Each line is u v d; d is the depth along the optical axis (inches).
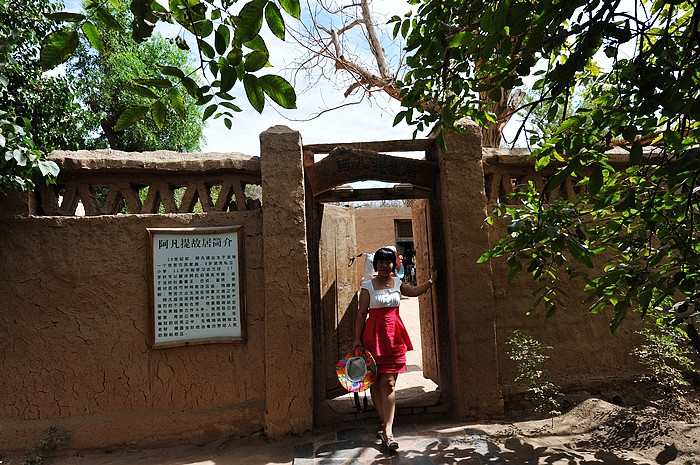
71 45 56.2
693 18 73.6
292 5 54.2
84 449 158.2
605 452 138.3
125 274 165.5
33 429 156.9
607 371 179.6
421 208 197.9
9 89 173.6
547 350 177.5
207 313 166.1
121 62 444.5
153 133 472.4
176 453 155.4
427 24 104.0
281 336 163.5
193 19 60.4
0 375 159.5
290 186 168.4
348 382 153.9
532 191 125.6
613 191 105.7
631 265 101.7
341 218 197.6
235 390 167.0
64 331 162.4
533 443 146.3
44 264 163.2
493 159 181.0
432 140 180.5
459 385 167.2
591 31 73.8
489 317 168.6
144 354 164.2
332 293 185.3
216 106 63.6
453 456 138.8
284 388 162.2
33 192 167.2
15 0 176.1
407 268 613.9
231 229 168.4
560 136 103.2
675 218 96.0
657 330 179.6
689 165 67.7
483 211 172.1
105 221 166.4
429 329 193.8
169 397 164.6
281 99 60.1
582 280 181.0
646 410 158.2
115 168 167.3
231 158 173.8
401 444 149.5
